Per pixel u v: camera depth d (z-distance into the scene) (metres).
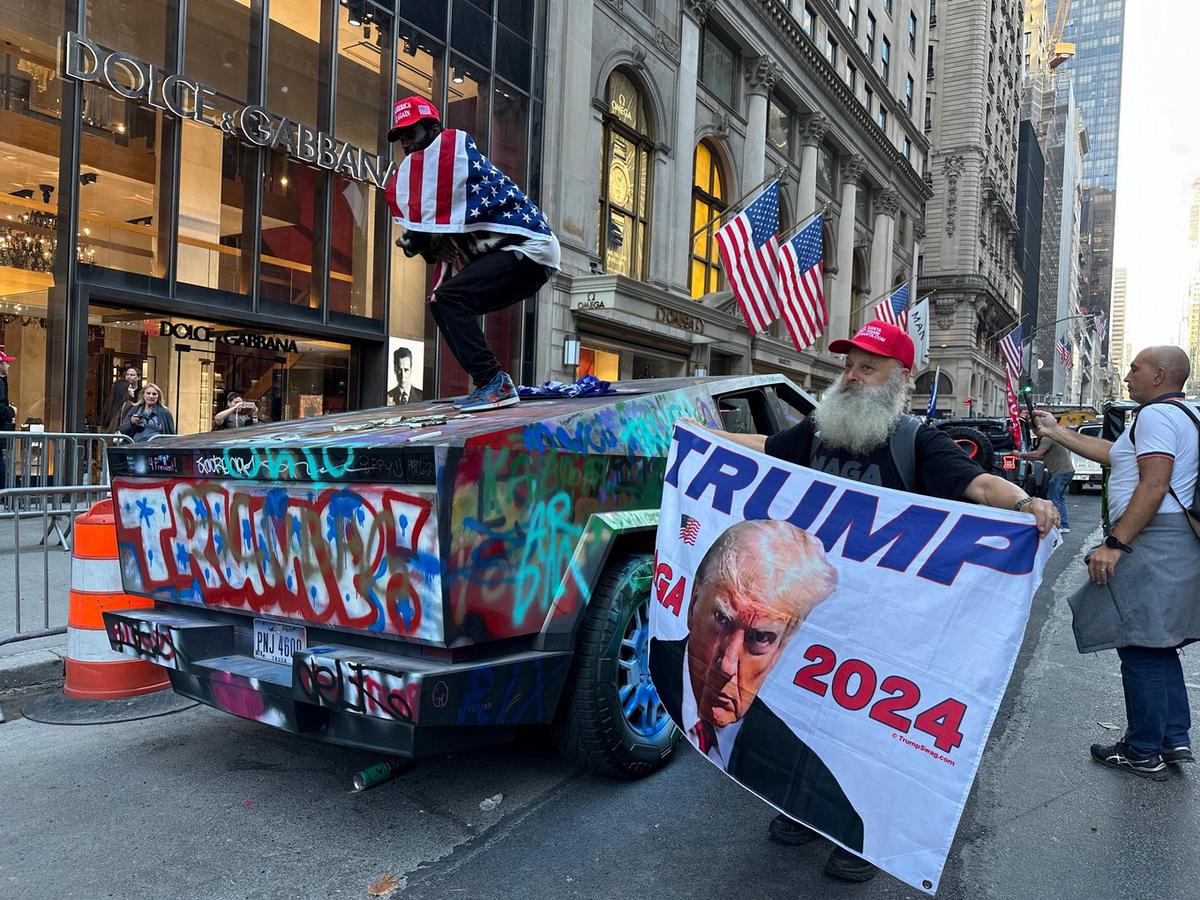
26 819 2.98
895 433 2.56
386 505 2.57
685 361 22.19
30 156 9.44
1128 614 3.54
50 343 9.73
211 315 11.29
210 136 11.17
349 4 12.92
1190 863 2.84
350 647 2.78
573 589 2.94
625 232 19.97
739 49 24.08
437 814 3.05
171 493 3.25
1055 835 3.04
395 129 3.70
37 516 6.57
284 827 2.93
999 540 2.22
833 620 2.44
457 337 3.55
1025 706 4.55
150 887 2.53
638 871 2.67
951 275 53.94
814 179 28.39
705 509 2.74
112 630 3.40
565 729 3.14
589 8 17.75
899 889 2.61
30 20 9.31
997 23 59.06
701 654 2.70
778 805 2.50
